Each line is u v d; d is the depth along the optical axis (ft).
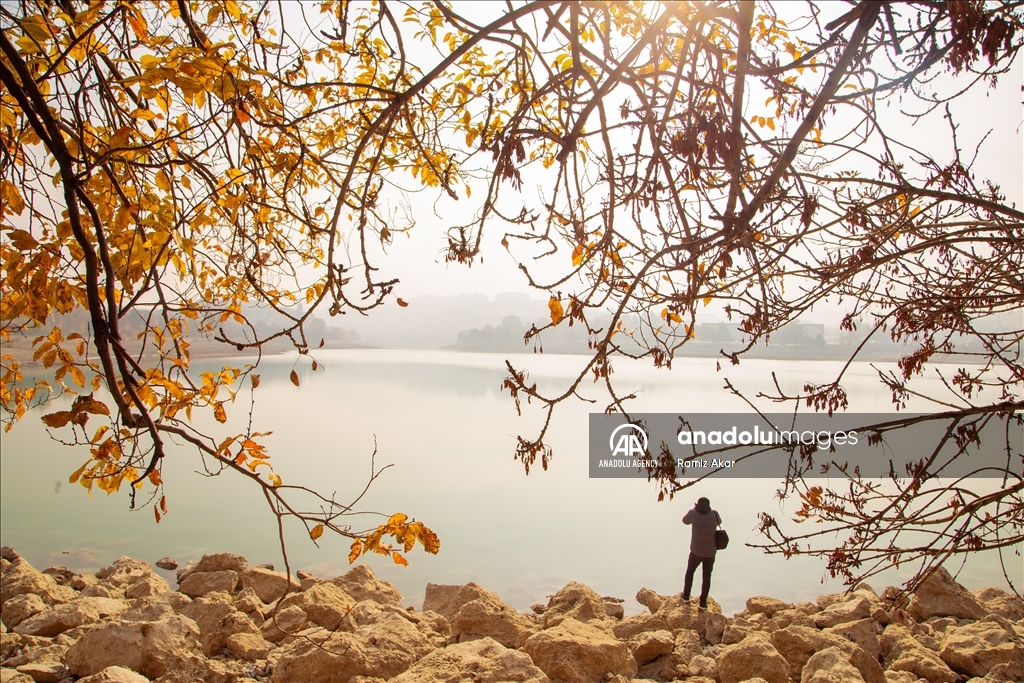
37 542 42.57
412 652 23.30
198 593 32.63
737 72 7.41
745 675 22.61
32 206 10.61
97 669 21.95
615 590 34.99
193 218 10.25
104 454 9.40
